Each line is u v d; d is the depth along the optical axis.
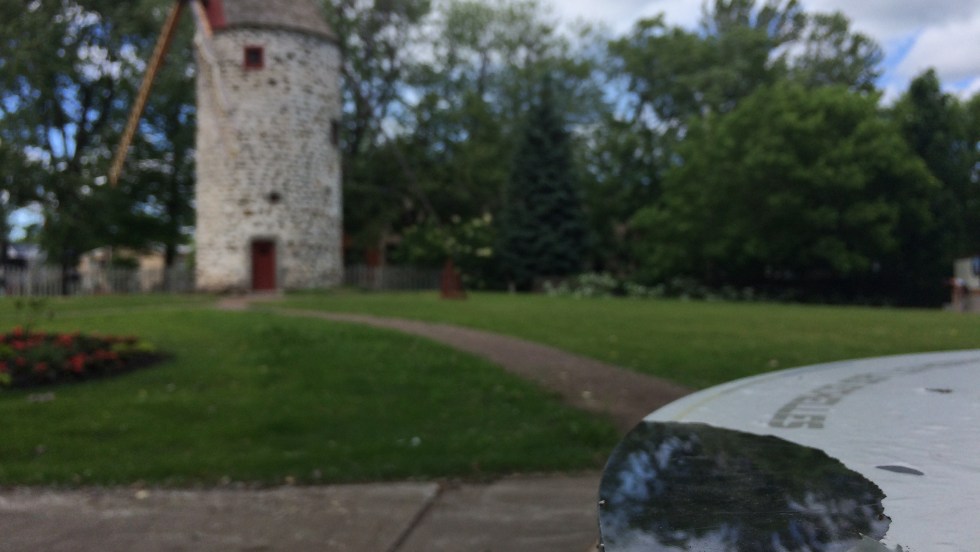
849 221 27.14
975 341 11.62
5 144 29.42
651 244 34.03
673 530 0.85
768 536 0.80
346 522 5.04
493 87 43.56
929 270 31.02
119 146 31.88
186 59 30.95
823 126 27.69
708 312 17.86
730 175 29.48
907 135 32.16
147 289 31.02
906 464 1.06
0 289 29.14
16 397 8.41
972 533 0.78
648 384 9.12
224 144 27.44
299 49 28.28
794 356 10.34
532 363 10.38
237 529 4.89
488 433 7.25
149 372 9.84
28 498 5.53
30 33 28.94
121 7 31.03
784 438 1.26
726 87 38.25
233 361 10.46
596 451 6.77
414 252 33.94
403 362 10.26
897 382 1.82
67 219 30.31
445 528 4.93
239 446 6.85
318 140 28.98
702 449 1.21
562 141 36.03
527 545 4.60
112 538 4.68
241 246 27.45
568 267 35.06
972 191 33.00
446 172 39.00
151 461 6.36
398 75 40.84
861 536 0.79
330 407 8.12
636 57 40.62
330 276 29.61
